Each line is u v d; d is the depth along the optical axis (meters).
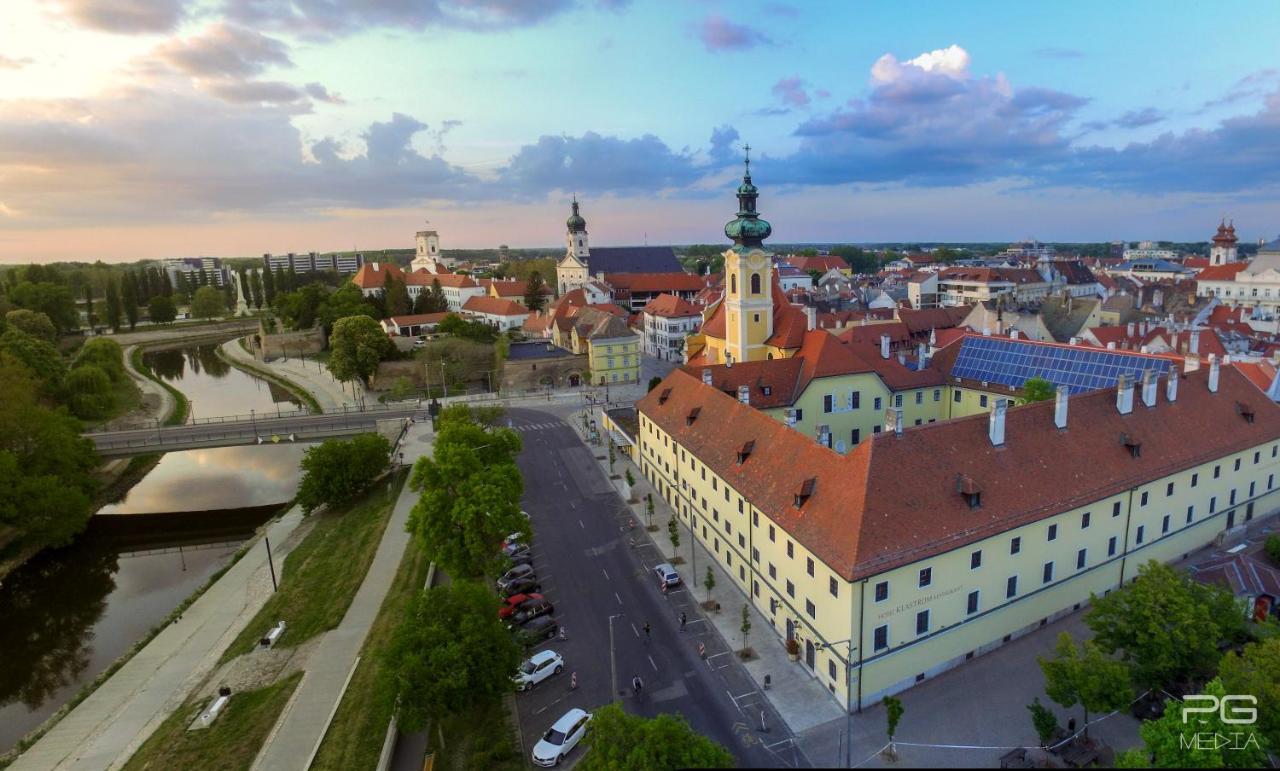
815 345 87.94
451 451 67.56
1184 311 147.50
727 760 31.75
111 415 143.62
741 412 67.94
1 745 56.06
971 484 49.69
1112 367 80.75
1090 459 56.34
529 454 106.12
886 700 40.97
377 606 66.50
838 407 86.75
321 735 48.97
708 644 55.69
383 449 98.38
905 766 41.97
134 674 62.81
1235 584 53.16
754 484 58.66
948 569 47.88
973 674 49.81
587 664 54.25
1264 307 182.25
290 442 112.75
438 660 42.81
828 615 47.50
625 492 86.44
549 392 144.62
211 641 67.38
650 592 64.06
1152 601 42.53
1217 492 64.81
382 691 43.53
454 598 47.41
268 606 71.69
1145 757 32.16
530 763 44.44
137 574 85.25
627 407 129.62
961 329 124.25
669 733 32.75
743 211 99.19
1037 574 53.09
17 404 93.25
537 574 68.50
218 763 47.97
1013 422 55.38
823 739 44.59
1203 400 66.38
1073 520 53.91
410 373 162.12
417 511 64.88
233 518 99.81
